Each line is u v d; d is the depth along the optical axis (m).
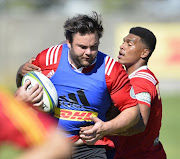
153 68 67.25
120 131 13.67
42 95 13.22
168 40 67.94
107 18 72.19
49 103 13.34
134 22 71.75
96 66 13.78
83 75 13.75
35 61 14.66
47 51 14.45
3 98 7.20
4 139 6.83
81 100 13.87
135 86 15.66
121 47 17.56
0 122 6.88
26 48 76.75
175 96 59.97
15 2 125.38
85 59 13.07
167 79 66.88
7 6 117.94
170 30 68.44
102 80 13.69
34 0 127.56
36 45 76.69
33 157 6.62
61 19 76.44
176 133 34.72
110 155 15.27
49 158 6.70
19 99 12.81
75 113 14.02
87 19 12.83
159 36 68.44
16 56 76.81
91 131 12.98
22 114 7.10
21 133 6.88
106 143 14.91
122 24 72.12
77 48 12.95
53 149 6.77
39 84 13.27
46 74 14.21
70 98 13.93
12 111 7.05
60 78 13.95
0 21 76.62
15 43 76.69
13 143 6.84
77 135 14.34
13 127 6.86
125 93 13.70
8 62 76.69
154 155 16.59
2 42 76.62
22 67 14.91
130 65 17.52
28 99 12.82
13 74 75.06
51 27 76.12
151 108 16.09
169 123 39.50
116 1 123.81
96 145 14.78
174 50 67.25
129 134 14.75
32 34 76.62
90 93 13.76
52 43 76.19
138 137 16.27
